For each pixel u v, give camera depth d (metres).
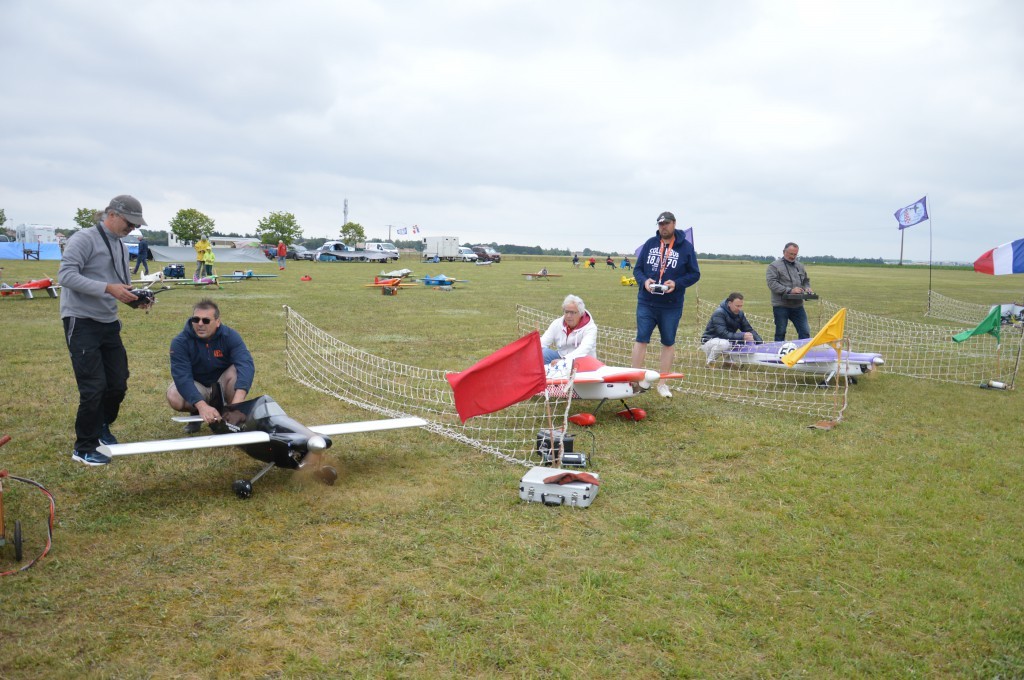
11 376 7.19
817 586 3.11
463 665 2.50
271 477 4.47
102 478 4.37
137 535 3.55
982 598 3.01
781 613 2.88
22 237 47.25
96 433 4.60
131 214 4.59
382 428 4.59
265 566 3.24
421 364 8.89
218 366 4.92
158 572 3.17
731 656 2.57
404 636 2.67
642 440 5.48
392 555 3.37
